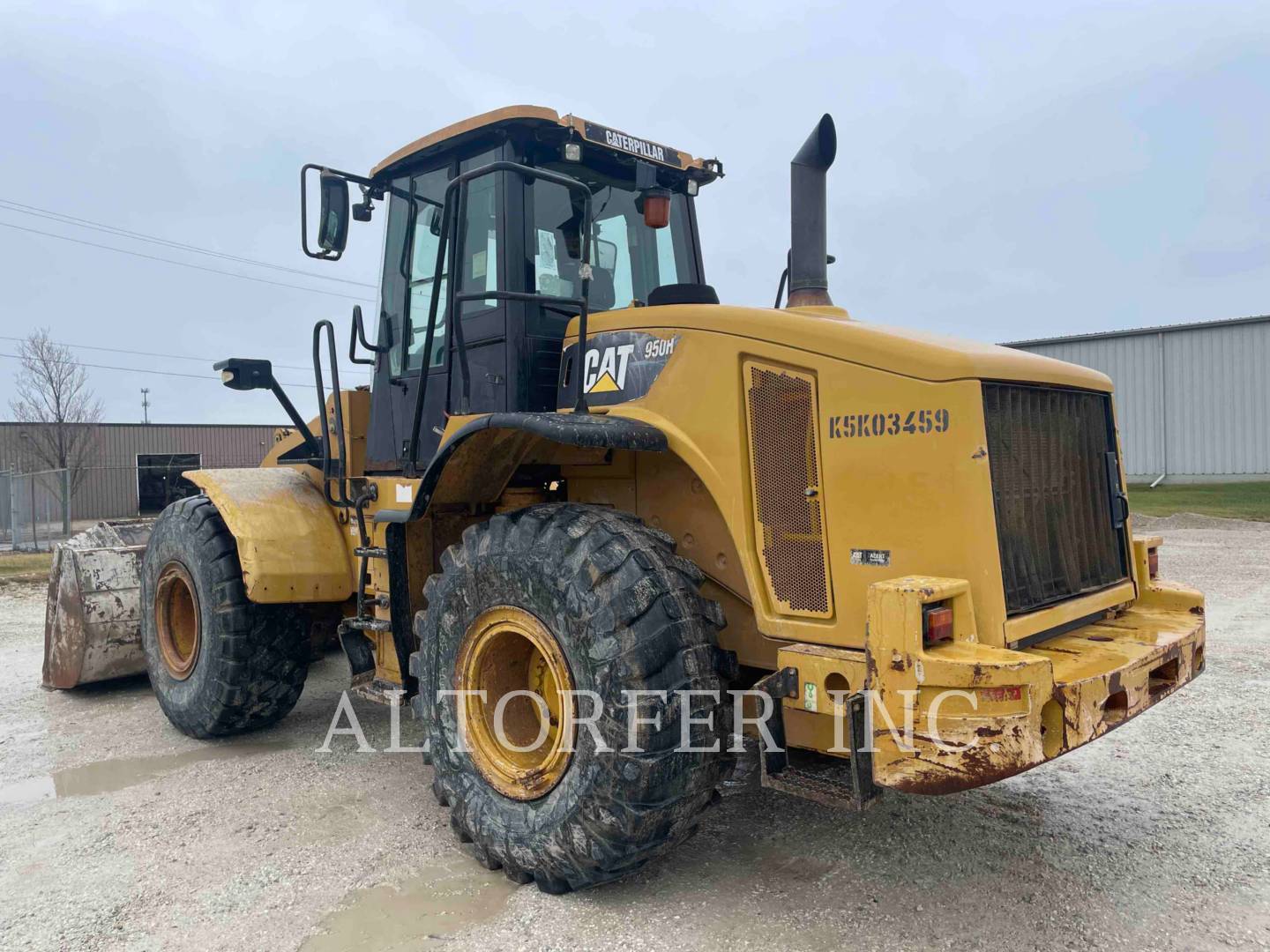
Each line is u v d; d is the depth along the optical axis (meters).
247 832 3.59
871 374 2.74
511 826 3.08
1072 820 3.59
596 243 4.13
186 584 4.89
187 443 32.38
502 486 3.87
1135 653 2.78
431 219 4.24
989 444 2.63
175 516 4.98
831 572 2.82
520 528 3.19
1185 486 22.69
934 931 2.77
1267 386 21.81
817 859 3.28
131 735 5.00
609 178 4.23
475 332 3.89
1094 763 4.23
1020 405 2.83
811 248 3.39
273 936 2.80
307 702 5.69
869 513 2.74
